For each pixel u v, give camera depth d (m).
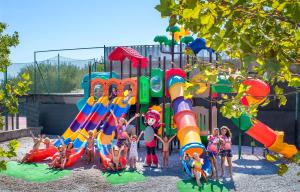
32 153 14.57
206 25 2.32
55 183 11.59
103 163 13.29
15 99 4.46
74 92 23.73
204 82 2.70
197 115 15.88
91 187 11.18
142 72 23.02
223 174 12.33
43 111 24.41
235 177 12.37
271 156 2.84
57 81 23.73
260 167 13.85
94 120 16.39
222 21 2.30
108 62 23.75
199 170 11.31
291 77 2.87
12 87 4.43
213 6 2.20
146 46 22.66
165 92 16.33
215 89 14.77
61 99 22.78
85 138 14.74
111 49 23.28
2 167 4.39
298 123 18.00
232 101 2.94
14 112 4.47
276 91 3.10
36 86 23.94
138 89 16.48
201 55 17.92
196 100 19.47
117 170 13.02
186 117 13.78
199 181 11.23
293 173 12.66
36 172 12.98
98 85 19.55
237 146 19.17
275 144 13.88
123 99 16.59
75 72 23.62
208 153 12.20
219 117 19.98
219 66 2.74
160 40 19.23
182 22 2.42
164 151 14.01
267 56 2.33
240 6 2.20
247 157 15.89
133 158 13.45
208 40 2.54
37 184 11.53
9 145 4.39
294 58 2.53
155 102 19.48
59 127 24.05
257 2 2.22
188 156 11.82
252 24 2.42
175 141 18.39
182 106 14.53
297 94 17.59
